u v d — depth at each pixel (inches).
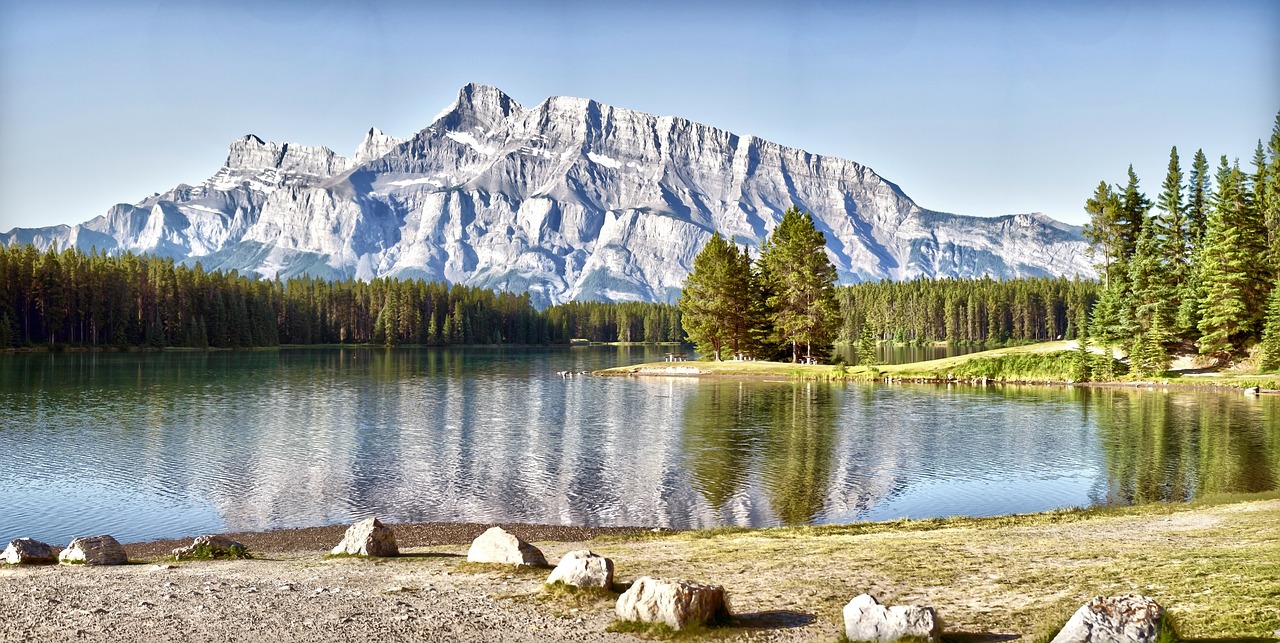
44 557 851.4
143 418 2506.2
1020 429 2276.1
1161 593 601.0
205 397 3157.0
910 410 2790.4
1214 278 3878.0
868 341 5177.2
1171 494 1382.9
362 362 6028.5
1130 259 4542.3
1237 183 3922.2
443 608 613.0
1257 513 1013.8
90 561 839.7
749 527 1250.0
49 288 6628.9
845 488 1521.9
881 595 652.7
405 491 1536.7
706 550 919.0
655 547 965.8
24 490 1534.2
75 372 4360.2
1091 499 1382.9
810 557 834.8
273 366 5265.8
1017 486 1512.1
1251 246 3922.2
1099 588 633.0
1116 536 904.9
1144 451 1852.9
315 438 2159.2
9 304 6348.4
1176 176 4414.4
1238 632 485.1
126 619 587.5
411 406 2947.8
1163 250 4320.9
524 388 3774.6
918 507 1363.2
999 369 4097.0
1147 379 3767.2
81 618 589.6
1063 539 899.4
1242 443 1936.5
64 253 6870.1
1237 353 3897.6
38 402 2893.7
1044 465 1716.3
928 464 1748.3
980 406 2910.9
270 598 647.1
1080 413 2645.2
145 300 7337.6
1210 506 1113.4
